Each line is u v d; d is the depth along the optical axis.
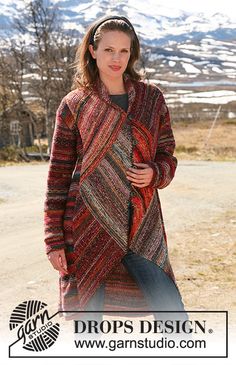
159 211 3.53
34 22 40.00
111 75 3.41
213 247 7.81
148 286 3.42
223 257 7.19
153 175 3.37
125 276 3.52
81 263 3.44
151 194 3.46
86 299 3.45
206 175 18.77
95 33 3.45
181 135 51.59
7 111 44.56
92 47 3.47
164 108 3.53
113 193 3.38
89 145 3.38
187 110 78.25
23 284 6.36
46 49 39.66
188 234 8.84
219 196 13.55
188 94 109.06
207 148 35.72
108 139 3.37
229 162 25.47
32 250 8.29
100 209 3.39
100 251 3.41
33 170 22.89
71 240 3.45
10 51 41.50
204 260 7.06
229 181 16.89
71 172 3.50
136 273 3.43
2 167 25.05
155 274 3.42
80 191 3.41
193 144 44.00
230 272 6.47
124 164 3.37
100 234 3.40
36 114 46.31
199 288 5.85
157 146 3.54
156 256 3.44
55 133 3.48
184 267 6.73
